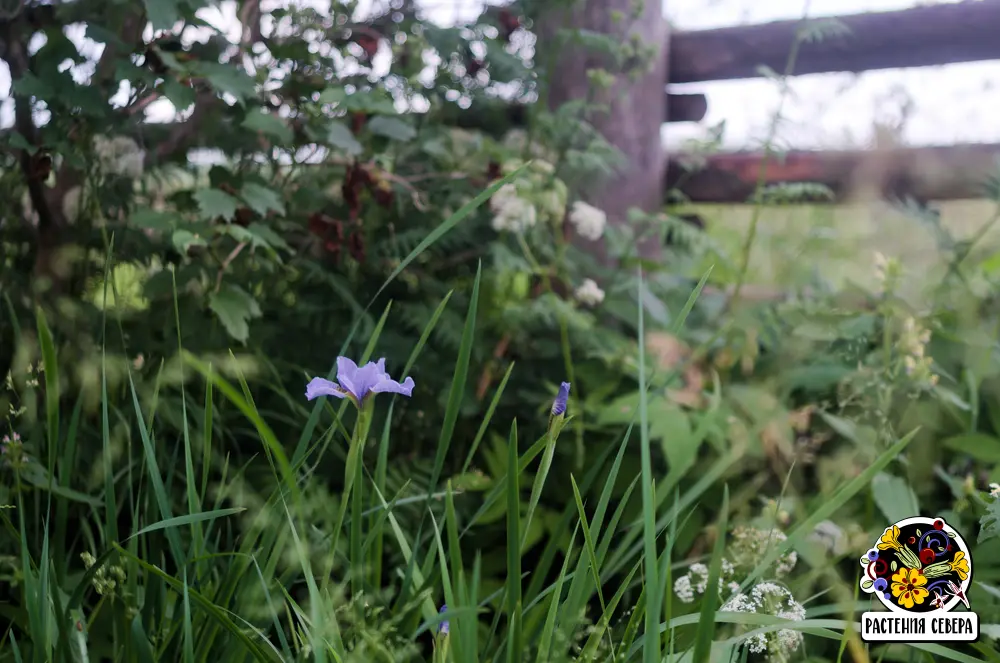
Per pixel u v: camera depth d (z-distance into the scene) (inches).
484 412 66.8
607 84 76.6
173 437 59.1
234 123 63.0
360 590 38.0
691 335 71.1
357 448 37.8
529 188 67.6
